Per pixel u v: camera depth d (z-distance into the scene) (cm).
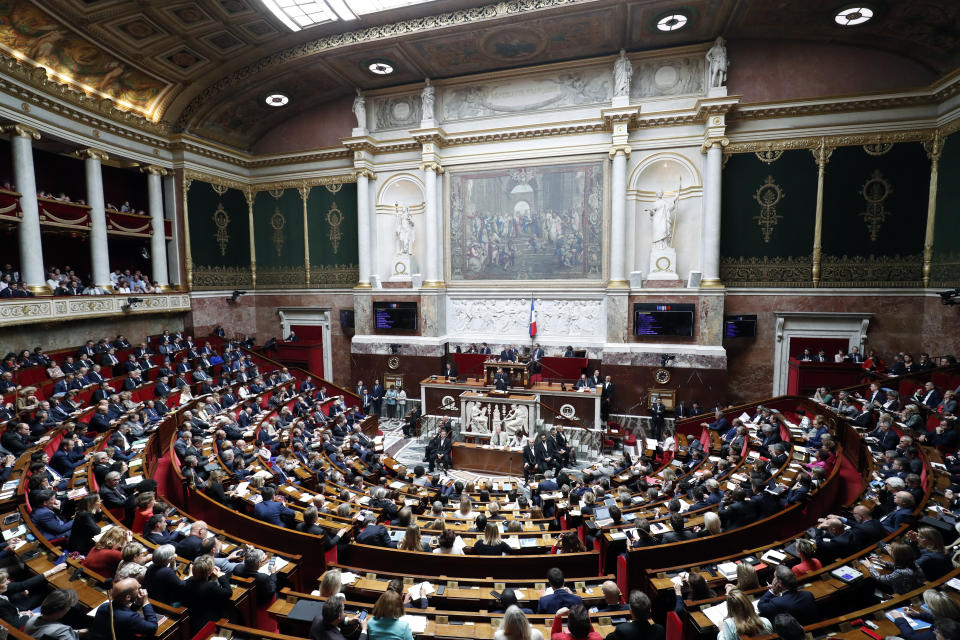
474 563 679
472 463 1526
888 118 1622
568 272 1972
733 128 1753
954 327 1495
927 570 538
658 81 1820
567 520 863
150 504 734
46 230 1655
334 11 1608
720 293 1747
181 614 479
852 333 1717
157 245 1961
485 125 2014
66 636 423
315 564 689
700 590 522
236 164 2252
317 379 2058
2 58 1361
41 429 1053
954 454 934
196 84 1895
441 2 1567
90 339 1697
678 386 1781
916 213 1623
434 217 2048
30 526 644
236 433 1258
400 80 2041
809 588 539
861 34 1576
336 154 2186
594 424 1728
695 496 892
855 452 1088
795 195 1723
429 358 2045
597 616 519
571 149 1917
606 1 1488
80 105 1609
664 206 1819
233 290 2241
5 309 1368
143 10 1464
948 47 1459
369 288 2136
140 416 1241
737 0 1470
